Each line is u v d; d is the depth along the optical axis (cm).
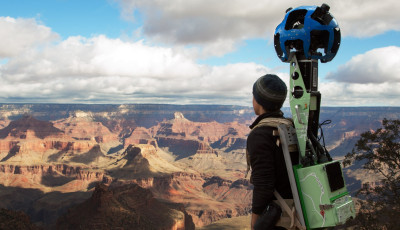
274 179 360
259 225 363
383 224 1994
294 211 358
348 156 2556
